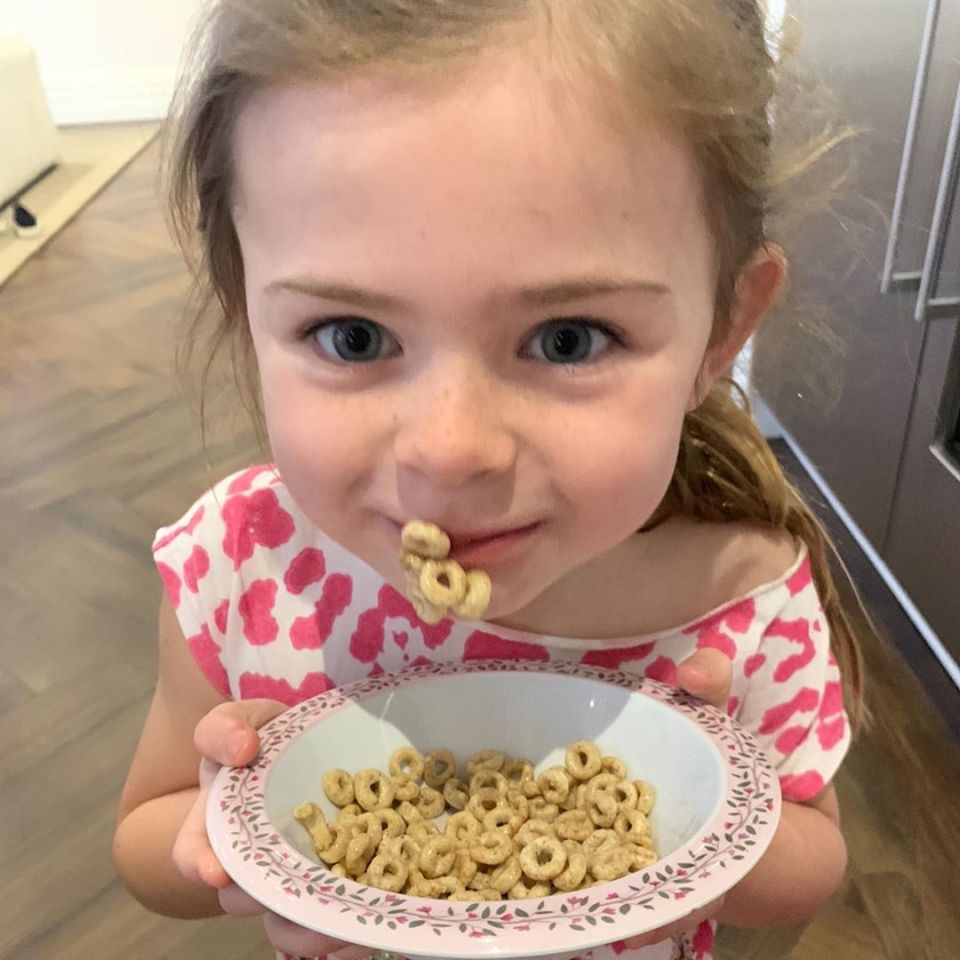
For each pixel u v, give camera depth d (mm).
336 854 537
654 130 452
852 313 1723
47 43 5027
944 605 1573
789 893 670
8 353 2736
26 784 1478
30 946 1269
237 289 607
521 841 556
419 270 433
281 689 725
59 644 1724
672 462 522
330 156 437
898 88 1491
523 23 429
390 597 702
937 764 1477
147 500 2080
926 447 1569
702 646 688
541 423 473
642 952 646
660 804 564
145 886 728
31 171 4023
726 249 542
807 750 707
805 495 1924
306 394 499
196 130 560
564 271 438
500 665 628
